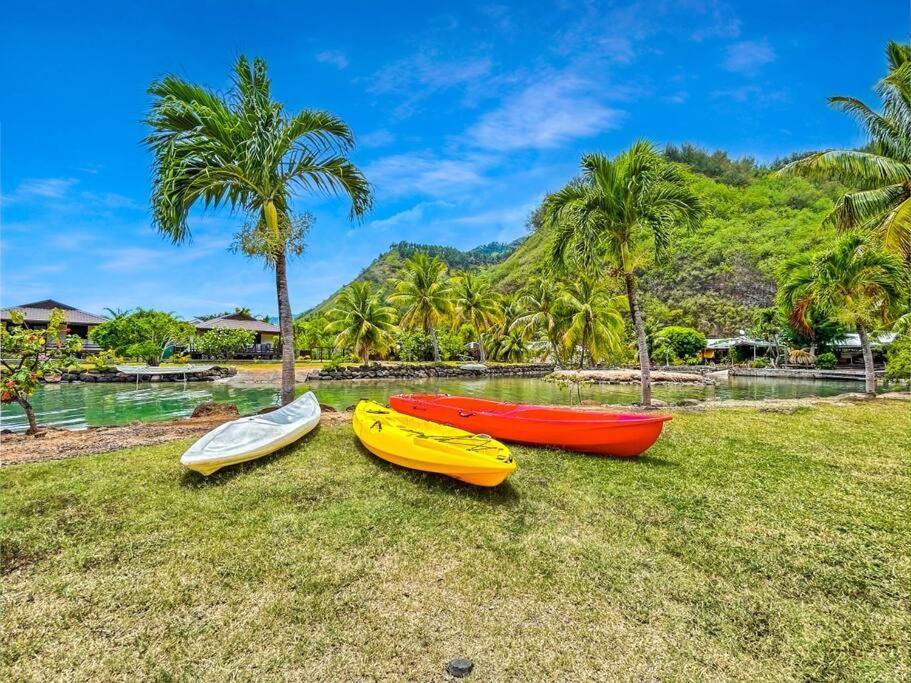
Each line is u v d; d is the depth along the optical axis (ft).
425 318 131.54
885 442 25.88
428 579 11.42
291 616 9.96
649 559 12.50
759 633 9.57
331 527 14.23
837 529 14.34
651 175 37.50
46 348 28.27
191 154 27.50
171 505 15.65
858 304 50.47
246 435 20.54
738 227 235.81
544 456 22.13
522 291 145.07
